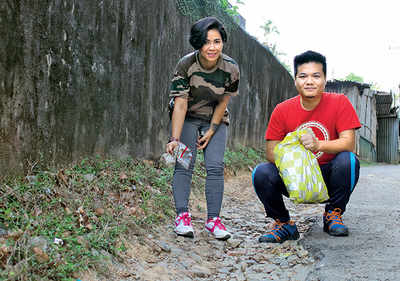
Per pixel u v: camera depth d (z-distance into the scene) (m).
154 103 4.97
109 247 2.48
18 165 3.00
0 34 2.79
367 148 17.31
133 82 4.51
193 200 4.30
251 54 8.09
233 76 3.05
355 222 3.41
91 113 3.85
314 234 3.14
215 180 3.14
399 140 19.30
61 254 2.16
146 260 2.57
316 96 2.89
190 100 3.12
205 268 2.63
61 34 3.39
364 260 2.46
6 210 2.42
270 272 2.55
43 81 3.22
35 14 3.10
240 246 3.08
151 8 4.79
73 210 2.84
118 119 4.28
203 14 6.16
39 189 2.88
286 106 3.06
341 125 2.92
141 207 3.39
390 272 2.24
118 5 4.18
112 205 3.21
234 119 7.37
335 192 2.98
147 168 4.43
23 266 1.91
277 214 3.08
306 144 2.74
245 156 7.33
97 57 3.89
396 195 4.87
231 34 7.05
